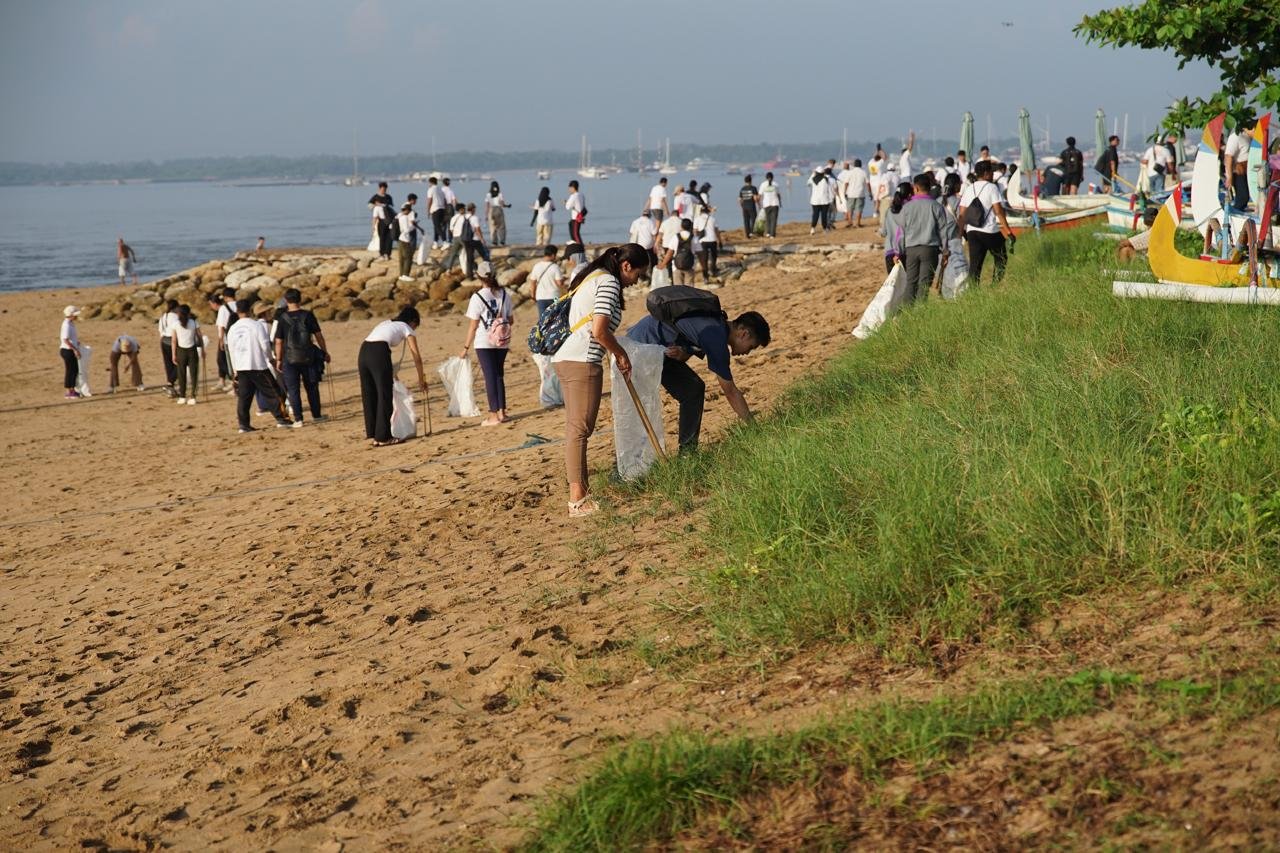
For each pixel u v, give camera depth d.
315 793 4.56
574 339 7.76
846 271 24.94
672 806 3.69
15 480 15.05
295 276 35.12
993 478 5.66
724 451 8.13
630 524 7.40
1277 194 9.80
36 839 4.68
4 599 9.16
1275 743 3.36
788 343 14.70
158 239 88.75
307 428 16.66
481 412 15.41
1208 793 3.20
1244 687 3.66
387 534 8.84
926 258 12.97
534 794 4.12
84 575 9.56
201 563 9.25
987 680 4.17
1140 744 3.51
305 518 10.27
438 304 31.16
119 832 4.58
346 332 29.09
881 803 3.52
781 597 5.25
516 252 34.25
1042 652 4.33
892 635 4.75
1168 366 7.19
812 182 34.75
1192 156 27.66
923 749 3.70
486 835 3.90
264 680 6.09
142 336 30.58
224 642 6.94
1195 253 11.51
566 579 6.57
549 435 12.09
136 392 22.56
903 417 7.38
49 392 23.19
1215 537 4.82
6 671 7.19
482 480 10.20
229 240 85.00
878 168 33.53
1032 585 4.82
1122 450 5.77
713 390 11.95
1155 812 3.18
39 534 11.62
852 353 11.23
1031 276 14.08
